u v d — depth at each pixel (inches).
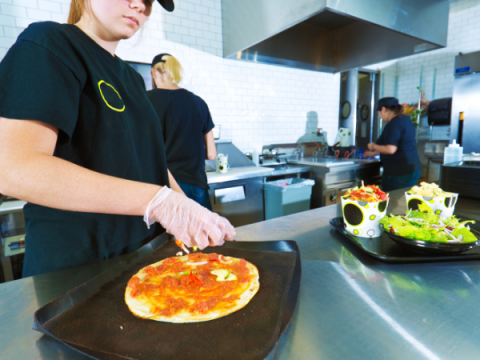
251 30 80.4
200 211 24.3
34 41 21.6
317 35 104.2
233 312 20.5
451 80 188.1
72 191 20.1
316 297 21.8
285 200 107.6
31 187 18.9
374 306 20.4
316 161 135.4
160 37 109.3
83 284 23.3
